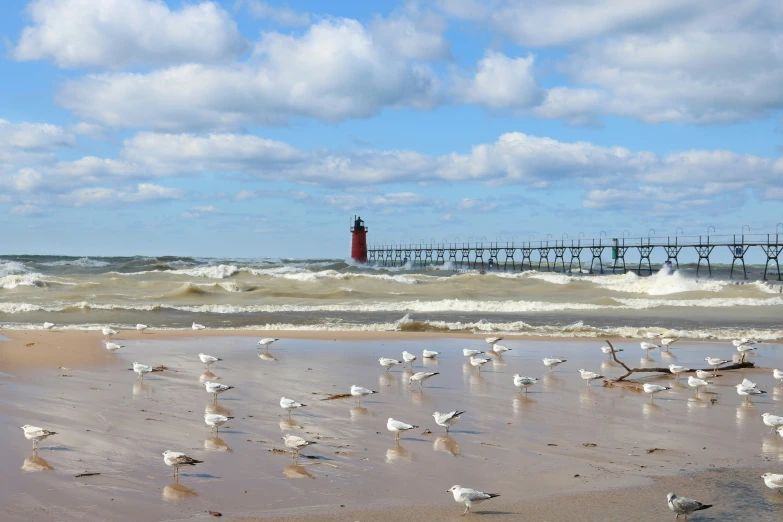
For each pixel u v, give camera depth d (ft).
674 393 62.75
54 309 130.82
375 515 32.81
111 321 121.39
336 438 45.88
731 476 39.19
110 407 52.65
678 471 40.01
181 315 132.67
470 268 469.98
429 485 37.14
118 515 32.30
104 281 192.95
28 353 75.36
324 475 38.42
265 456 41.60
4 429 45.65
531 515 33.01
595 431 48.73
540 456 42.60
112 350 78.33
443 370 73.26
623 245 348.38
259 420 50.19
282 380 65.67
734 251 304.71
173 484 36.52
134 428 46.88
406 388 63.16
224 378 65.92
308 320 126.00
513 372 72.64
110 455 41.01
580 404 57.52
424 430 48.32
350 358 79.61
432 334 102.63
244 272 228.43
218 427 47.78
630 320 130.41
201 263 329.31
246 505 33.88
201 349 83.41
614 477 38.81
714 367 75.61
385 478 38.14
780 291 191.11
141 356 77.00
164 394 58.03
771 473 37.88
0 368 66.54
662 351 89.45
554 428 49.37
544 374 71.67
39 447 42.09
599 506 34.22
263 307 147.54
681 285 202.49
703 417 53.42
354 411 53.52
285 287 196.95
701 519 32.76
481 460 41.63
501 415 53.16
